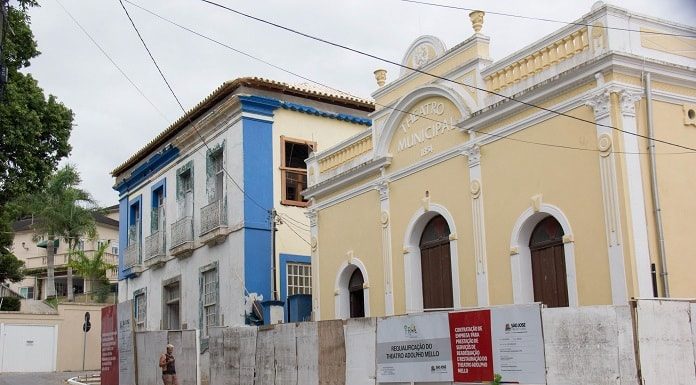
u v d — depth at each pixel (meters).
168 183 27.03
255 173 22.12
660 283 11.56
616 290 11.57
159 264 26.86
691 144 12.59
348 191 18.31
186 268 25.12
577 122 12.56
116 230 56.53
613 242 11.70
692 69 12.64
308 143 23.30
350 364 13.64
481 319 11.38
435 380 12.03
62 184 45.00
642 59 12.14
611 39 12.10
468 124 14.66
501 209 13.95
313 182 19.86
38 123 16.12
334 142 23.86
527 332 10.76
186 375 18.08
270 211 22.14
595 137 12.20
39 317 34.00
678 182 12.28
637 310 9.74
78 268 45.97
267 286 21.70
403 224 16.47
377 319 13.20
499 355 11.09
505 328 11.05
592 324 10.09
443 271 15.60
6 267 34.50
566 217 12.63
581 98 12.44
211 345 17.83
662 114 12.38
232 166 22.59
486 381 11.23
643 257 11.52
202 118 24.16
